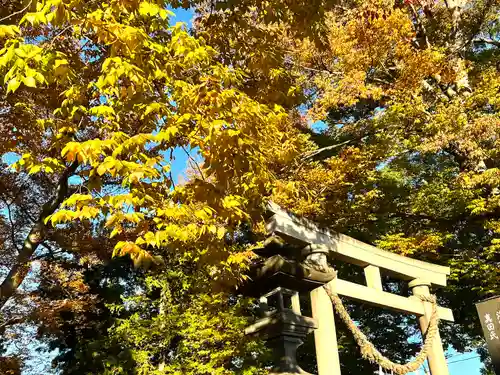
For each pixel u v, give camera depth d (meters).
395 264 8.76
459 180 11.23
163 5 4.20
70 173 7.11
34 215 10.05
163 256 9.81
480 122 10.46
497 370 8.33
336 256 7.91
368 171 12.26
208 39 6.23
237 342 8.35
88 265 11.73
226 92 3.99
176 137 4.52
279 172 11.23
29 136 6.50
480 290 11.51
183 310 9.23
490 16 13.16
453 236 13.09
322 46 6.49
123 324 9.03
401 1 12.27
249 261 6.45
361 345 7.02
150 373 8.31
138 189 3.63
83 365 11.26
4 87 5.94
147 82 3.78
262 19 6.48
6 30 3.45
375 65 11.77
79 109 4.33
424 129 11.31
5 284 6.73
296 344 6.62
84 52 5.92
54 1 3.41
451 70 11.62
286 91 6.16
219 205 4.46
